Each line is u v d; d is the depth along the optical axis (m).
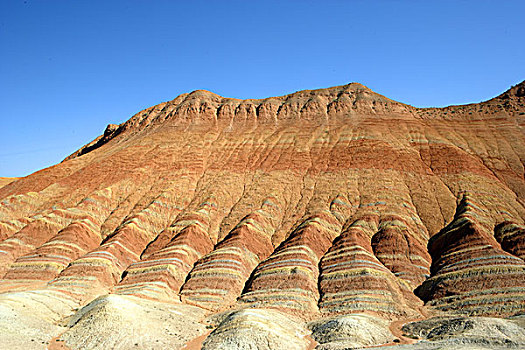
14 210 89.44
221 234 79.56
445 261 62.31
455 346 38.78
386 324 50.31
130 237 76.31
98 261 67.38
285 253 67.06
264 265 66.25
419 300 58.06
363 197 83.25
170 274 65.38
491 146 94.62
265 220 80.31
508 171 86.31
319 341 45.38
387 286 58.12
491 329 42.56
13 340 40.31
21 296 51.72
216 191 91.00
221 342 42.19
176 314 52.06
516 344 38.91
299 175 94.12
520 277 53.84
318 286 61.19
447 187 82.94
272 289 60.16
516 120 102.12
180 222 81.12
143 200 91.06
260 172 97.25
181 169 100.00
